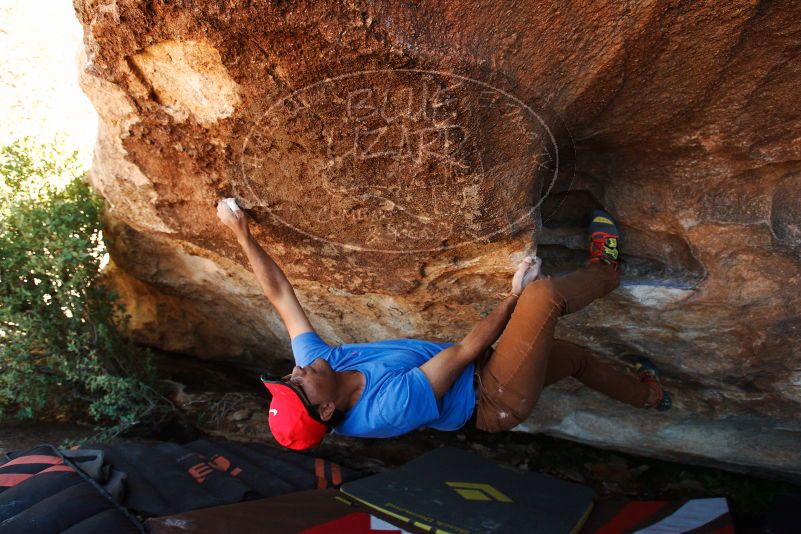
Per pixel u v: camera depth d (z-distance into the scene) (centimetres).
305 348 203
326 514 264
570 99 169
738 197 208
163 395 397
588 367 231
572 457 381
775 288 216
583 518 270
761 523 297
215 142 191
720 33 154
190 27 151
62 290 344
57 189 355
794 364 240
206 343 436
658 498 346
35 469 268
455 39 139
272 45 148
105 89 196
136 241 363
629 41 155
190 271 358
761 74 167
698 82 171
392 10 134
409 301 266
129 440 350
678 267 233
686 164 206
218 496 275
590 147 208
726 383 268
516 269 219
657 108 183
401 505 272
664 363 270
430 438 394
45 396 349
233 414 386
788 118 179
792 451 296
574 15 146
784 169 199
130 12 155
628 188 223
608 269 214
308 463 318
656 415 316
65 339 354
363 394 185
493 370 195
